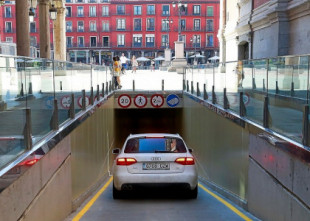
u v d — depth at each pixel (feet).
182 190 27.50
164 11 268.00
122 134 89.10
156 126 92.32
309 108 16.43
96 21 269.64
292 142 17.38
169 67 144.66
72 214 24.16
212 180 42.80
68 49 270.67
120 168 26.35
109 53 272.92
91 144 38.11
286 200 18.19
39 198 16.81
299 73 18.08
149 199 28.81
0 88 13.06
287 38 54.65
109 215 23.36
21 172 13.92
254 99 26.58
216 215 23.45
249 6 70.33
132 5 267.80
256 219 22.74
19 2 48.24
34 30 251.60
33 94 17.57
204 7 268.41
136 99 69.31
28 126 16.30
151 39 270.05
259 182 23.32
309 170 15.25
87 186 34.60
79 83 32.14
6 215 12.46
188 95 62.13
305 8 47.85
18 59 15.37
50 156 19.21
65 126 23.62
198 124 53.42
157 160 26.22
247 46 77.00
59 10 89.25
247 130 26.91
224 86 37.14
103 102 49.98
